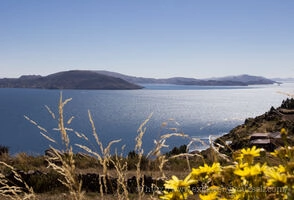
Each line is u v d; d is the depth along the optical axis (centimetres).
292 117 4406
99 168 1335
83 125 12825
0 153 1842
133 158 1433
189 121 15200
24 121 14738
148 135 10100
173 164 1472
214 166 193
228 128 12700
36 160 1547
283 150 190
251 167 175
